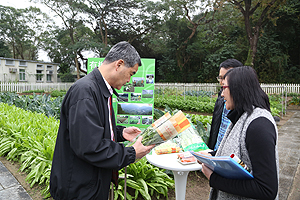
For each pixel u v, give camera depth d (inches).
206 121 251.9
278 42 986.1
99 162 48.5
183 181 86.0
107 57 57.7
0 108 242.5
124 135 75.0
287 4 903.7
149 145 57.7
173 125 57.1
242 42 1065.5
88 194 52.1
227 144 48.0
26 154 140.0
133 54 57.3
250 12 809.5
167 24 1198.9
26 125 171.0
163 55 1294.3
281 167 161.2
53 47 1262.3
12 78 1050.1
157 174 116.3
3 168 137.3
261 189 39.8
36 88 965.8
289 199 115.9
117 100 164.7
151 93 164.1
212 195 56.0
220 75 95.8
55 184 53.7
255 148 41.4
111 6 1115.3
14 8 1400.1
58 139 55.2
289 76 980.6
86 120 48.0
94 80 55.4
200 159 48.8
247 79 47.4
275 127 43.9
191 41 1222.9
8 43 1525.6
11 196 106.0
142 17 1170.6
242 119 47.0
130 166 112.0
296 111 466.9
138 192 109.2
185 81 1264.8
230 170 43.1
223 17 1104.2
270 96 601.3
